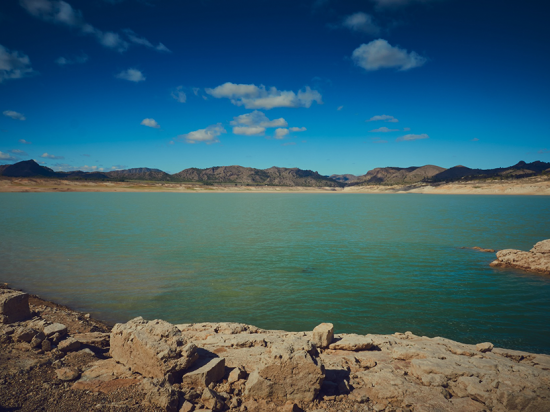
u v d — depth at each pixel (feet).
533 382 26.66
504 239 146.92
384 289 74.43
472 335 51.88
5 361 28.40
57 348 32.35
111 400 23.32
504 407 24.39
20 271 86.38
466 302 66.33
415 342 38.70
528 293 72.08
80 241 133.90
